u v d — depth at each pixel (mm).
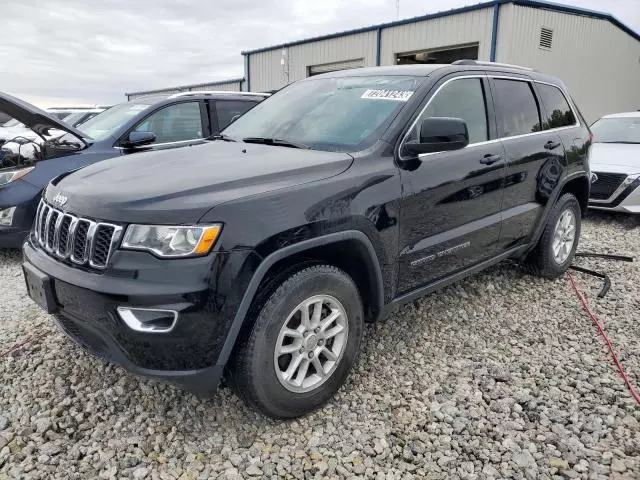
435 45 15742
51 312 2455
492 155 3537
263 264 2254
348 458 2336
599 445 2418
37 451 2357
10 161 4914
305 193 2439
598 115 18859
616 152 7430
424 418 2613
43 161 4938
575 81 16906
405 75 3412
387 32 16984
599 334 3555
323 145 3035
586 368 3102
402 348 3311
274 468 2275
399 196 2828
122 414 2623
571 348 3354
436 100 3242
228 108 6508
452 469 2275
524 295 4234
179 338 2150
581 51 16688
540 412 2658
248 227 2229
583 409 2686
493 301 4090
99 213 2279
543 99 4301
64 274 2346
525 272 4652
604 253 5543
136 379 2908
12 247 4930
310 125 3291
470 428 2537
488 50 14438
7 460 2293
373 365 3107
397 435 2492
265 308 2324
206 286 2137
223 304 2178
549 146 4141
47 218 2633
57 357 3131
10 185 4742
